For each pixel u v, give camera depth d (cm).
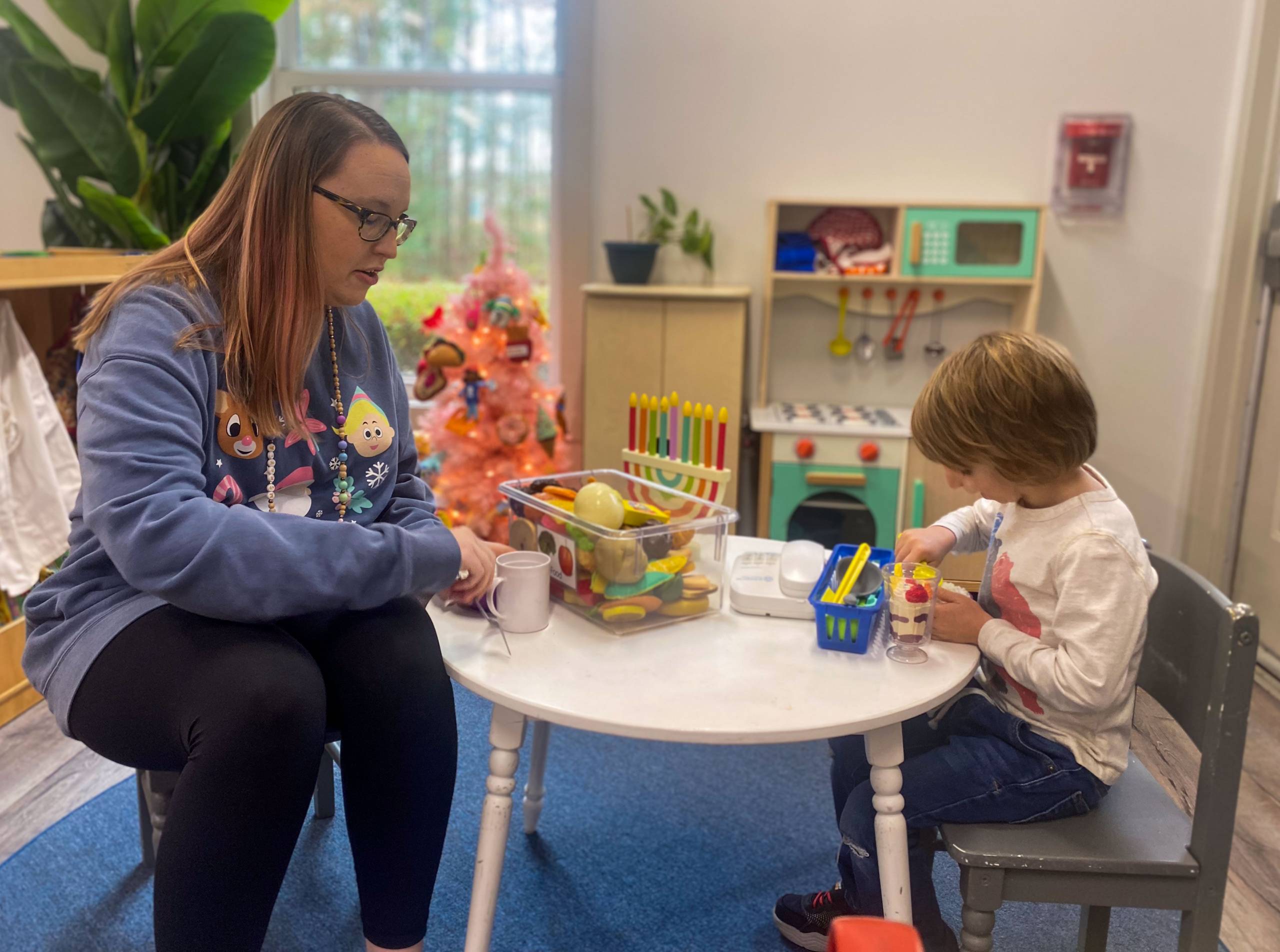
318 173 99
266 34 257
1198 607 101
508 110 305
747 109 287
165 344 96
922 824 106
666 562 111
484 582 107
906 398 297
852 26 279
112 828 160
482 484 269
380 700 100
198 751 89
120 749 97
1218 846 96
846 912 127
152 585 90
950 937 112
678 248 297
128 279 100
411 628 105
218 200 105
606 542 107
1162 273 279
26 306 229
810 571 117
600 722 89
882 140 284
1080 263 282
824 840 156
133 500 90
